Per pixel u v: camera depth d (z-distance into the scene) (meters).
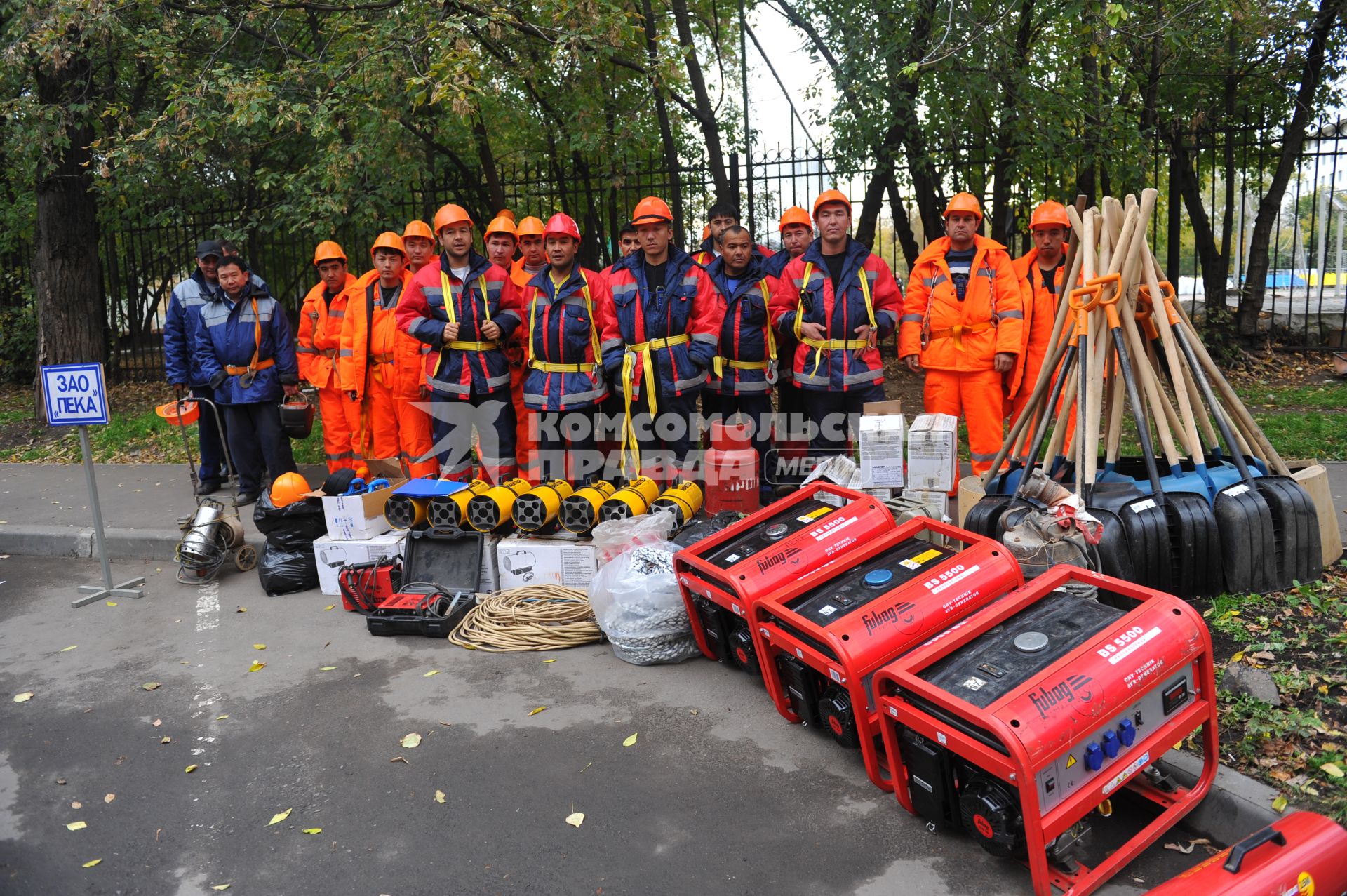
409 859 3.39
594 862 3.31
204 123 9.33
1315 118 13.03
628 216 12.93
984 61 9.41
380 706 4.60
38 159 11.48
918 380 11.95
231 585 6.51
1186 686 3.24
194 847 3.54
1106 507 4.66
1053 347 5.25
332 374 8.16
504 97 10.22
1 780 4.08
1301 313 13.73
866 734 3.53
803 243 6.94
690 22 12.61
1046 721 2.85
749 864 3.25
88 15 9.44
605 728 4.26
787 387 7.05
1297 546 4.76
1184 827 3.37
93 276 12.39
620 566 4.96
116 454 10.50
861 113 9.63
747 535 4.55
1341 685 3.81
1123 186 12.05
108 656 5.39
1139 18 10.01
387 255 7.54
